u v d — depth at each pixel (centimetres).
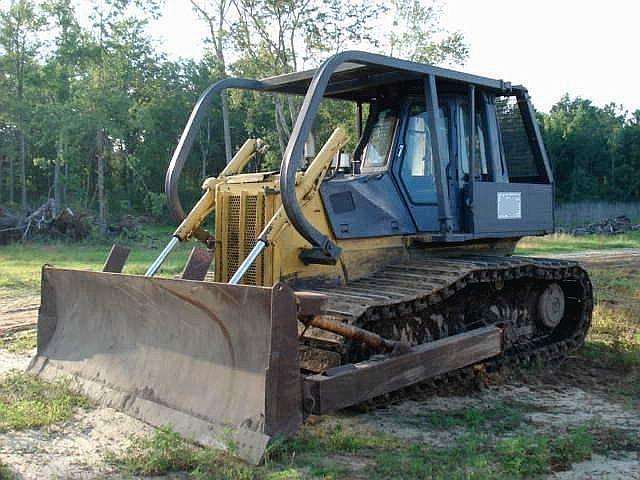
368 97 798
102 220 2991
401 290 610
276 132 3525
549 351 778
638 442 523
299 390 478
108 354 611
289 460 469
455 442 523
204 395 512
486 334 655
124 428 533
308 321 506
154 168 5219
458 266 665
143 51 3669
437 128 673
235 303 493
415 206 704
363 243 663
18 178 5031
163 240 2789
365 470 462
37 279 1449
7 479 434
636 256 2192
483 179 761
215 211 680
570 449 493
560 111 7438
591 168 6306
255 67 2869
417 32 3056
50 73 3491
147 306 575
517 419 571
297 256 631
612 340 890
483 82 728
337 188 650
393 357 556
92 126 3209
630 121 7100
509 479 441
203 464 454
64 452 488
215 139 5575
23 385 625
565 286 859
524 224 769
